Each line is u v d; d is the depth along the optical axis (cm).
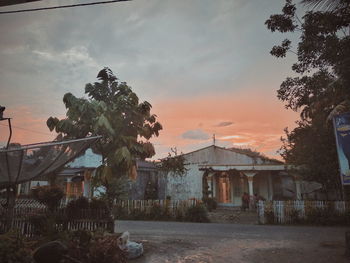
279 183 2291
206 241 873
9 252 453
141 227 1194
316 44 852
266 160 2266
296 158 1631
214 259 655
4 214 789
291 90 1114
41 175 679
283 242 855
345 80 851
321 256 673
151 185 2345
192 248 770
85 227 877
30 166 605
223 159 2403
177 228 1165
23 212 847
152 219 1489
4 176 589
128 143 1069
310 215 1280
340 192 1648
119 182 1585
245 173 2045
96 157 2116
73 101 1059
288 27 852
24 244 496
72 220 874
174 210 1488
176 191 2192
